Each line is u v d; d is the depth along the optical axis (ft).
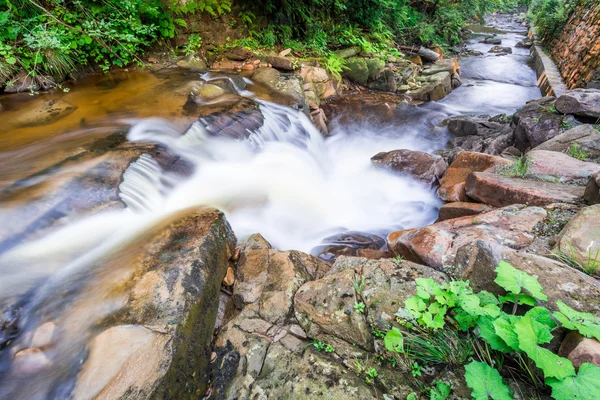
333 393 6.81
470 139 23.03
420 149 25.22
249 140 18.28
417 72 38.60
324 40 34.94
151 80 21.89
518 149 20.07
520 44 57.88
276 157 19.01
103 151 13.52
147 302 7.63
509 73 43.42
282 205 15.98
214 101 20.06
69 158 12.80
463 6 59.41
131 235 10.27
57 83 20.10
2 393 6.31
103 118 16.78
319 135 25.08
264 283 9.63
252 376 7.48
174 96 19.49
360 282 8.69
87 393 5.89
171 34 24.91
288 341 8.04
